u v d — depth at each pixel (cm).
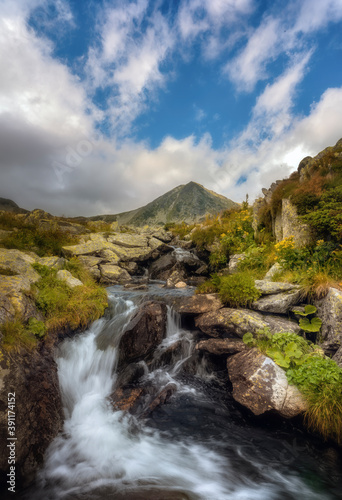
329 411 390
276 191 1123
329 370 429
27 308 536
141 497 322
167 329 715
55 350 540
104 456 396
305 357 480
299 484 349
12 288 554
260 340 563
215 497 329
